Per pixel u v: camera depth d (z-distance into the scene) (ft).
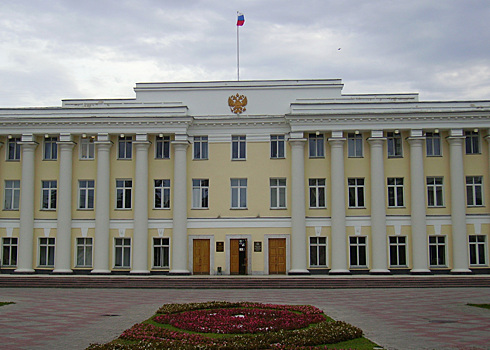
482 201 142.41
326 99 147.64
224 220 144.46
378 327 66.74
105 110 144.87
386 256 139.03
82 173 146.10
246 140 146.92
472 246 142.20
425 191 142.61
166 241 144.15
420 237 138.51
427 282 122.62
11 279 126.11
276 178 146.00
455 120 140.26
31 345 55.98
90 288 121.80
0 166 148.25
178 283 123.65
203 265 143.54
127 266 143.64
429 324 69.10
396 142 144.87
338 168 140.87
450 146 141.79
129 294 108.47
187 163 146.00
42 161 147.33
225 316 71.05
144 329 61.41
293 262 139.44
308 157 144.66
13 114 144.56
